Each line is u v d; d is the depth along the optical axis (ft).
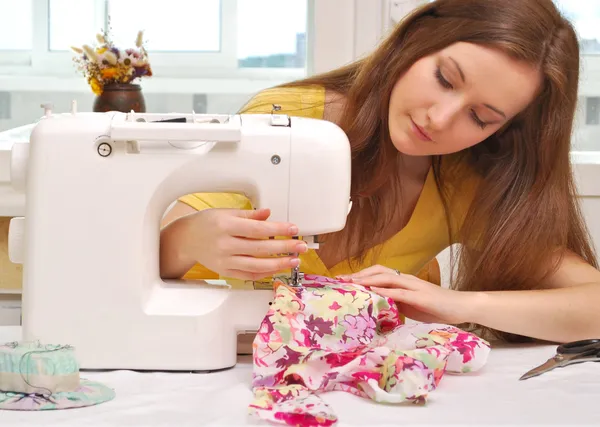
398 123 4.52
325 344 3.64
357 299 3.75
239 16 9.56
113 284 3.64
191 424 2.85
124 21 9.55
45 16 9.51
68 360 3.14
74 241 3.64
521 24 4.30
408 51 4.48
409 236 5.27
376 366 3.34
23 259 3.74
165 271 4.00
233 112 9.63
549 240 4.81
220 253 3.75
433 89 4.35
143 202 3.65
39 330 3.65
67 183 3.63
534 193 4.85
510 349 4.34
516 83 4.32
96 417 2.90
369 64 4.84
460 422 2.93
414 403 3.17
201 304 3.70
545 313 4.37
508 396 3.31
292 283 3.85
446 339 3.67
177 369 3.67
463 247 5.28
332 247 5.14
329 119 5.25
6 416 2.90
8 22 9.52
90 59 8.23
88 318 3.65
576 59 4.74
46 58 9.59
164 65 9.61
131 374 3.61
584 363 3.86
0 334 4.24
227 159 3.73
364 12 8.50
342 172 3.83
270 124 3.82
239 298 3.76
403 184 5.26
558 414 3.05
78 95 9.56
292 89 5.37
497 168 4.98
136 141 3.72
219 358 3.69
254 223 3.67
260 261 3.70
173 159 3.68
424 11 4.59
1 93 9.48
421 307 4.15
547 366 3.74
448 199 5.34
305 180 3.78
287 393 3.14
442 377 3.60
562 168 4.90
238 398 3.22
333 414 2.89
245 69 9.67
